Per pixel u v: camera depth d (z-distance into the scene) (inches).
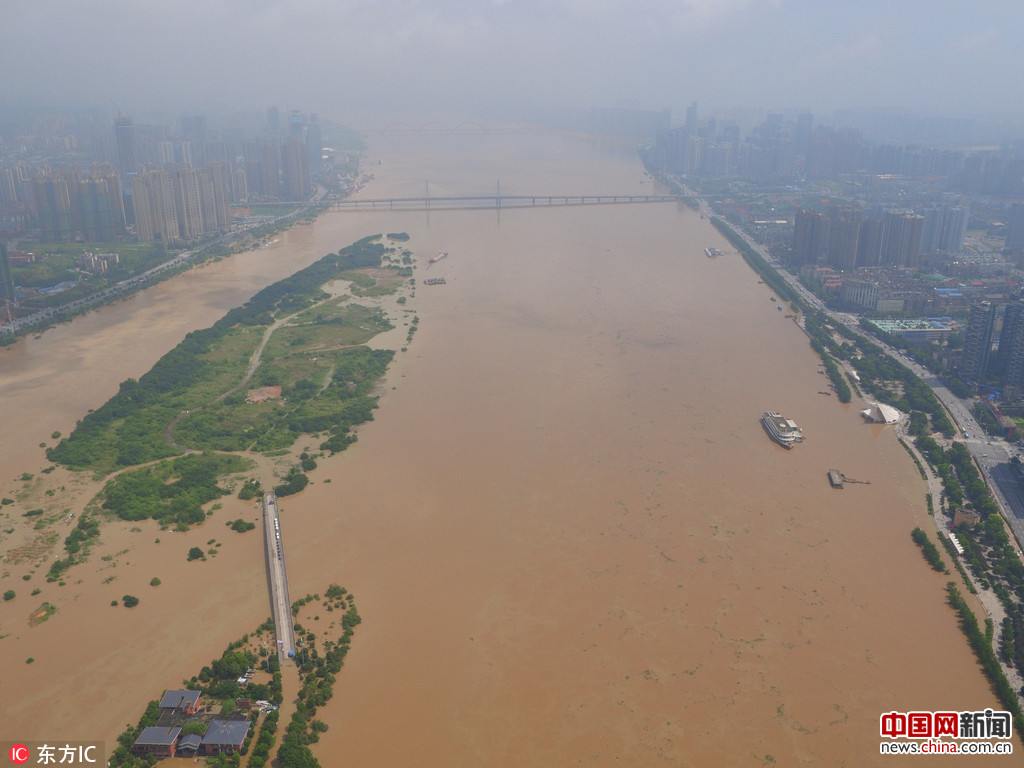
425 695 7057.1
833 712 6939.0
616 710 6939.0
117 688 7116.1
